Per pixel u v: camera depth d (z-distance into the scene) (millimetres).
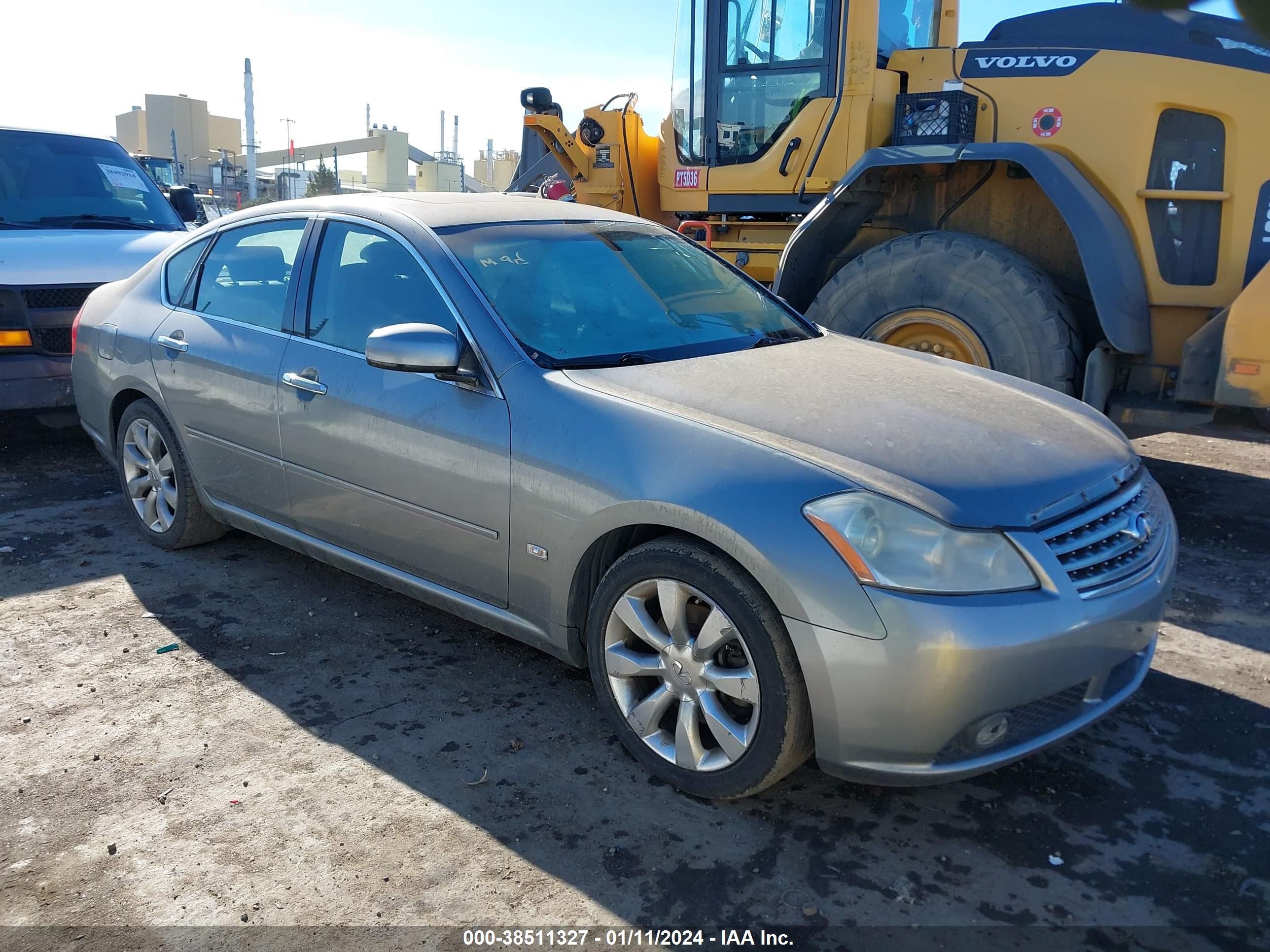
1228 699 3369
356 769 2873
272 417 3738
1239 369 4473
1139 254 5172
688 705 2707
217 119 63688
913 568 2332
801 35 6438
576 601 2945
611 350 3248
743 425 2699
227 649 3635
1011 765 2908
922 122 5750
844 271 5469
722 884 2410
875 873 2461
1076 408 3279
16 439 6844
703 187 7059
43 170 7078
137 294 4629
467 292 3248
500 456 2998
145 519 4648
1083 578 2506
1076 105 5355
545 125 8031
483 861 2475
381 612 3988
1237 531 5082
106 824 2609
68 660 3533
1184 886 2432
